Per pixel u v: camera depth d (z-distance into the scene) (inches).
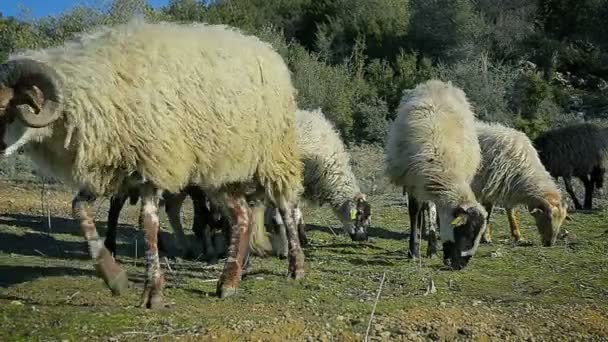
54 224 454.9
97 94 226.5
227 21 1270.9
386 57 1417.3
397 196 655.8
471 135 384.5
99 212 509.7
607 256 391.5
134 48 240.5
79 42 241.6
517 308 270.8
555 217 421.4
